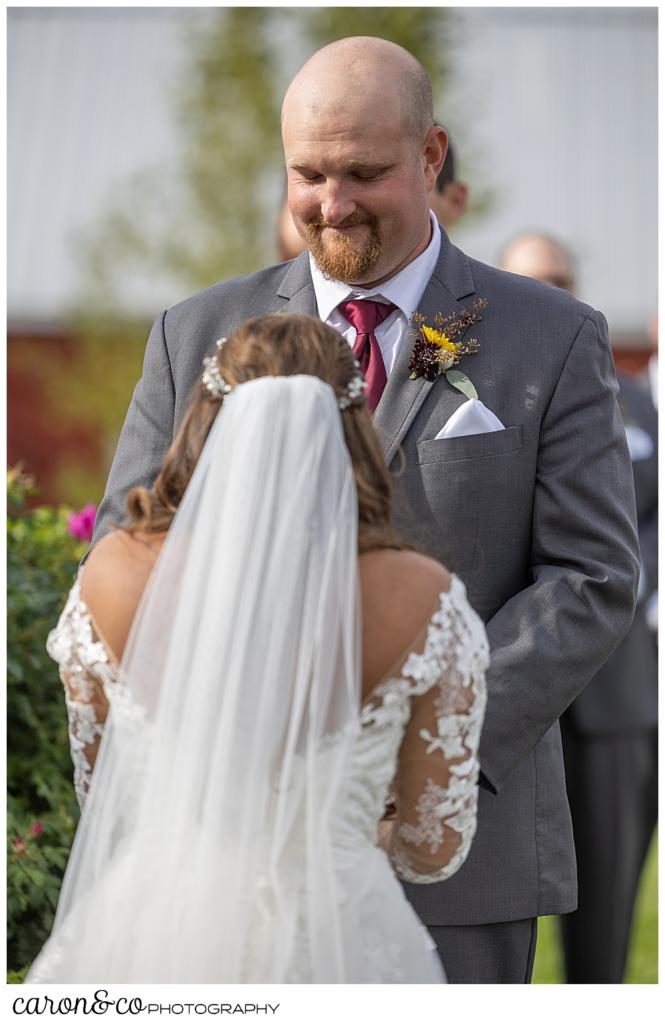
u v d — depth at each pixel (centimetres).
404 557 219
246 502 215
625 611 289
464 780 223
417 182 293
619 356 1430
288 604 211
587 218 1562
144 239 1259
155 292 1299
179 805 211
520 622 283
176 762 212
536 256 547
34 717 403
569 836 300
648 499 518
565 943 502
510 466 293
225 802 208
